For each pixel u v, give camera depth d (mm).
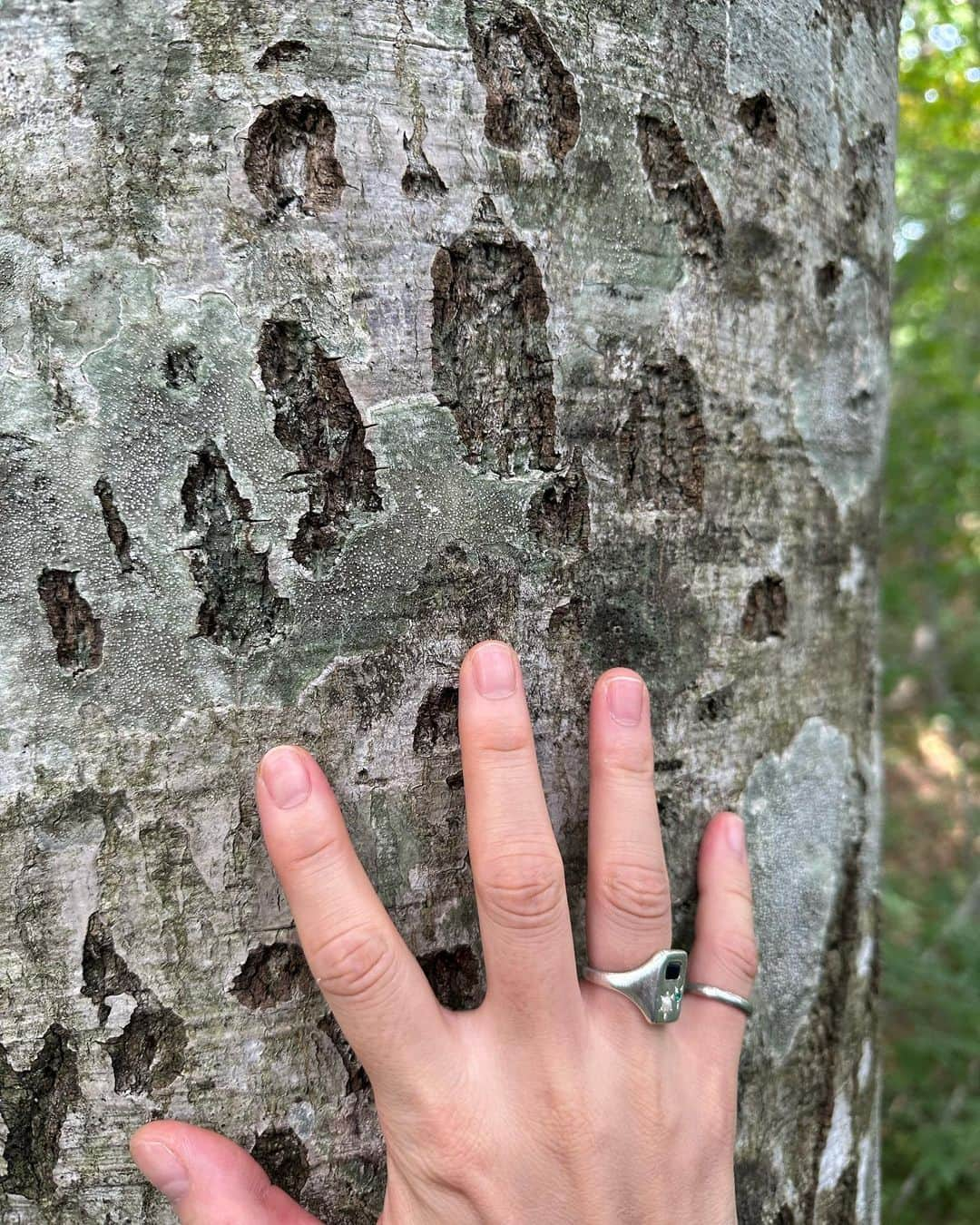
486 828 198
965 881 845
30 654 192
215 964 201
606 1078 206
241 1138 204
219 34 188
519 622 211
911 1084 686
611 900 209
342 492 199
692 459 227
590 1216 202
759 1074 247
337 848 193
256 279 192
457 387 203
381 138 195
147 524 193
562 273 208
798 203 240
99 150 188
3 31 186
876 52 271
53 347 189
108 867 197
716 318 227
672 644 228
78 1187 204
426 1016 198
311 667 200
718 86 223
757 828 245
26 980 198
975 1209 644
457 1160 198
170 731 196
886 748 1094
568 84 206
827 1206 263
